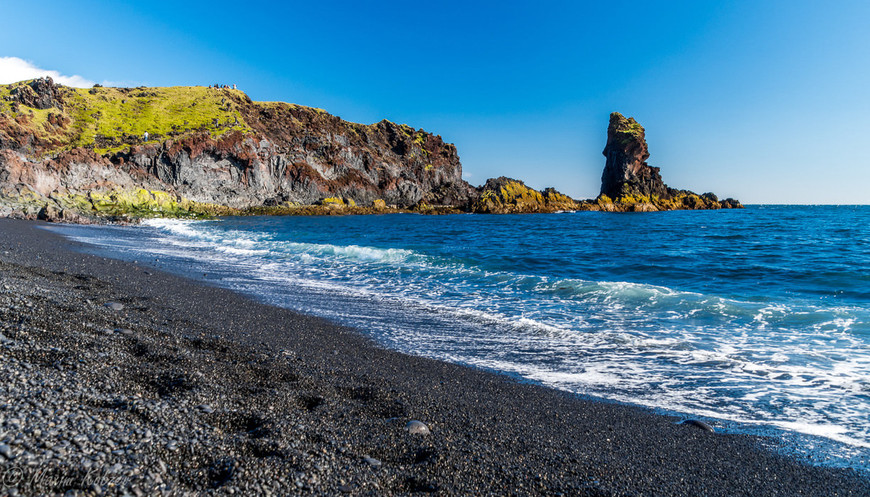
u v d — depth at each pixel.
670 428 4.91
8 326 5.39
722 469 4.06
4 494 2.66
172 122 92.25
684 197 121.12
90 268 13.66
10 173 54.94
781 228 44.97
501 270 18.20
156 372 4.86
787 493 3.72
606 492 3.54
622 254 24.20
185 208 69.75
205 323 8.04
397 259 20.56
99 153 72.62
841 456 4.34
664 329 9.10
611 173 119.12
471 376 6.44
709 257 22.12
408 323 9.50
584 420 5.04
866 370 6.68
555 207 98.50
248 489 3.09
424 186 121.12
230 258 20.36
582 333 8.82
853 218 66.81
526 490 3.49
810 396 5.82
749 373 6.67
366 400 5.10
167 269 15.71
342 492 3.22
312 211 84.19
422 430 4.34
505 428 4.64
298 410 4.55
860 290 12.91
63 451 3.11
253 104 117.19
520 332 8.89
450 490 3.40
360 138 121.50
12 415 3.40
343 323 9.31
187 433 3.66
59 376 4.27
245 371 5.52
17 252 15.66
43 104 83.62
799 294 12.70
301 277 15.45
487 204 93.31
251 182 85.94
